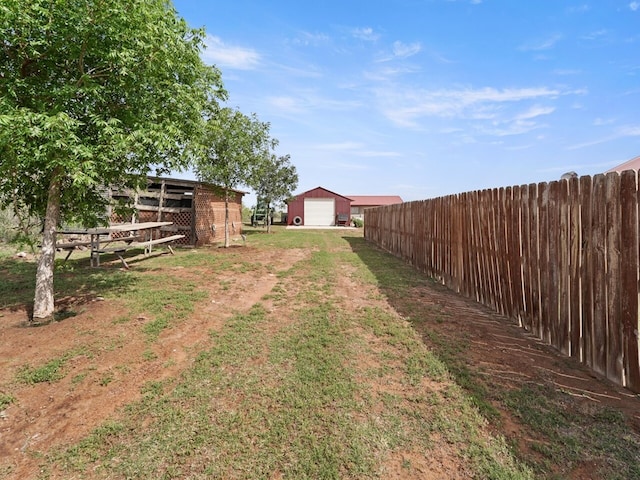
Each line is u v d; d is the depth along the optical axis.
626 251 2.52
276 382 2.80
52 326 3.94
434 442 2.09
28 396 2.59
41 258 4.07
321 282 6.59
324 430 2.20
